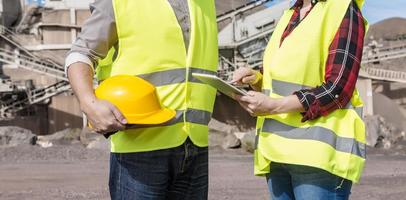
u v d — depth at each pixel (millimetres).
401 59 68125
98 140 28938
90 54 3330
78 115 48344
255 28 48062
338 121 3736
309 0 3979
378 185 14781
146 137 3350
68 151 25750
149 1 3381
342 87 3615
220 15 48812
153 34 3375
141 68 3387
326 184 3725
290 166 3818
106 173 18250
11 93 49719
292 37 3830
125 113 3174
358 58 3691
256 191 13461
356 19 3746
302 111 3633
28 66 51594
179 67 3424
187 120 3445
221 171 19312
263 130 3953
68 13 56531
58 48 55812
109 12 3350
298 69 3756
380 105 57031
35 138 30922
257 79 4184
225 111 44062
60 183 15406
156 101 3307
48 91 48812
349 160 3707
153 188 3365
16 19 63656
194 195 3594
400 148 34500
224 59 46562
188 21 3506
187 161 3475
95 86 3605
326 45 3742
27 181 15922
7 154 24172
